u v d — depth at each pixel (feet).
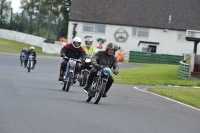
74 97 177.88
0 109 126.11
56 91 196.24
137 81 315.37
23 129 100.22
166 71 407.44
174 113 158.92
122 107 160.45
